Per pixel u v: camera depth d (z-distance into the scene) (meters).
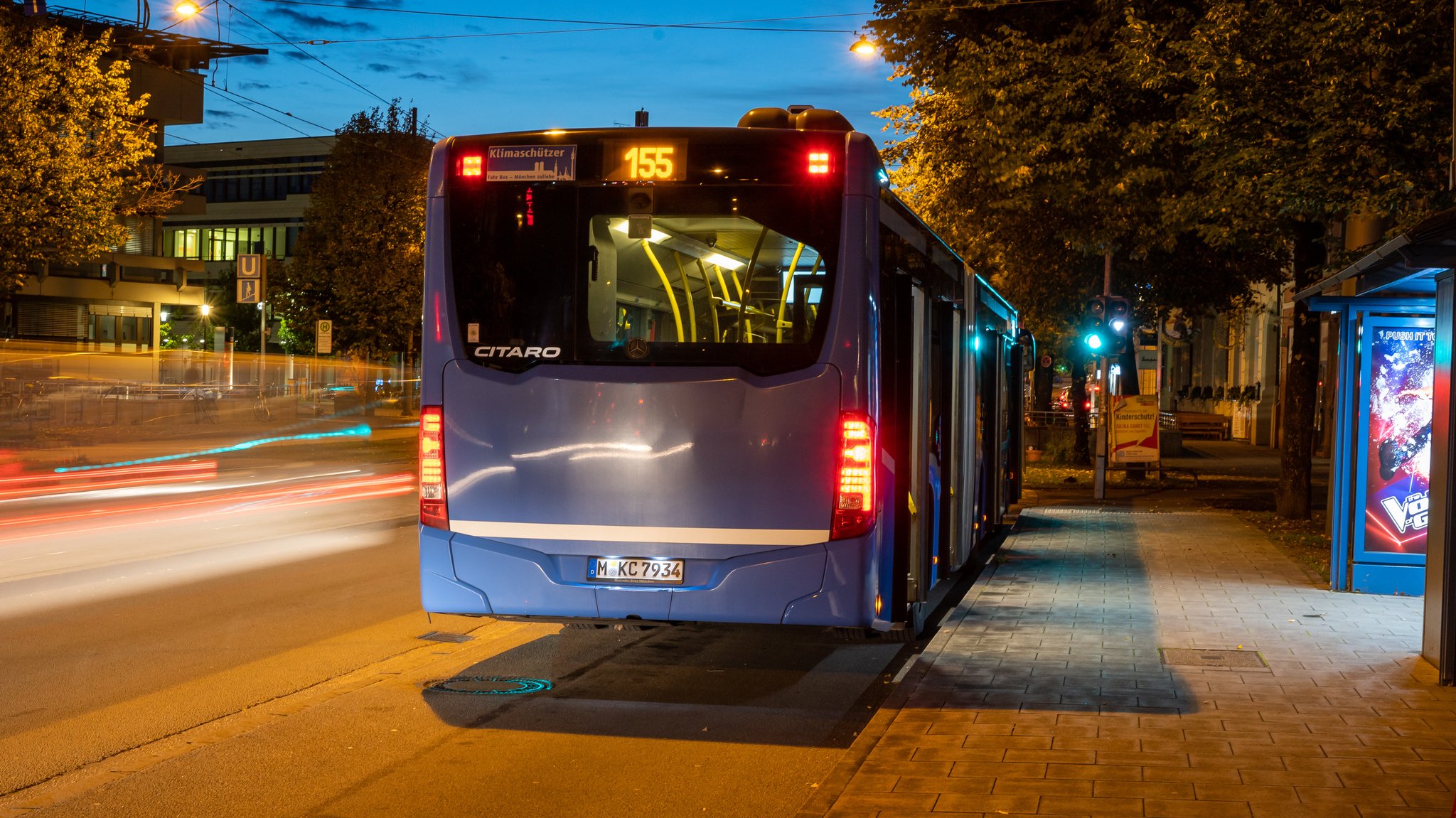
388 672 8.24
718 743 6.69
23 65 27.81
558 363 7.23
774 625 7.11
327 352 45.78
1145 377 53.19
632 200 7.23
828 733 6.92
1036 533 17.00
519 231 7.32
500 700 7.54
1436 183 12.15
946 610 10.76
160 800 5.57
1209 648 8.81
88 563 12.82
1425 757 5.96
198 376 62.34
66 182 28.34
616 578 7.11
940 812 5.14
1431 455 8.27
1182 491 24.89
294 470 26.97
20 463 27.98
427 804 5.59
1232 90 13.79
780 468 6.99
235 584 11.55
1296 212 13.02
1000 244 26.20
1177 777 5.62
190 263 61.41
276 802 5.57
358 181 49.94
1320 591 11.69
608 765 6.25
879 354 7.20
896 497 7.66
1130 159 17.70
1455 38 10.59
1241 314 31.36
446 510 7.34
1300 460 18.84
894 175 27.86
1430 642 8.20
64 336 56.31
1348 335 11.55
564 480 7.17
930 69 21.00
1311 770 5.75
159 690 7.57
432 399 7.38
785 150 7.18
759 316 7.10
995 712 6.89
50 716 6.95
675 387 7.07
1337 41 12.66
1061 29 19.42
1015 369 19.53
